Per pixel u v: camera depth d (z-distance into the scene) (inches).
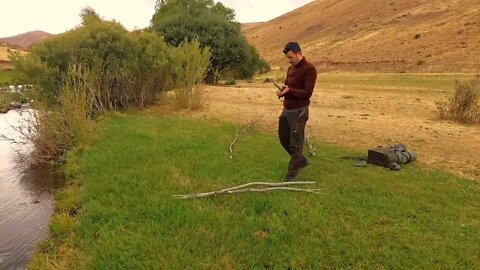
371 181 249.9
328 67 2429.9
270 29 5206.7
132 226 192.7
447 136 386.9
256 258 166.2
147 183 243.4
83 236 192.4
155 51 559.2
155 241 175.8
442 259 164.6
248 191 229.3
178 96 536.1
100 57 516.7
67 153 348.8
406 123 449.1
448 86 1013.2
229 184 243.4
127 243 177.6
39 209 249.4
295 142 238.8
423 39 2199.8
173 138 354.3
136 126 410.6
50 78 466.0
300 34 4094.5
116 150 318.0
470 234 185.5
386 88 944.9
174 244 175.2
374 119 471.2
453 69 1657.2
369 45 2549.2
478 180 264.2
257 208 209.8
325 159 297.6
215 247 173.9
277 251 171.3
